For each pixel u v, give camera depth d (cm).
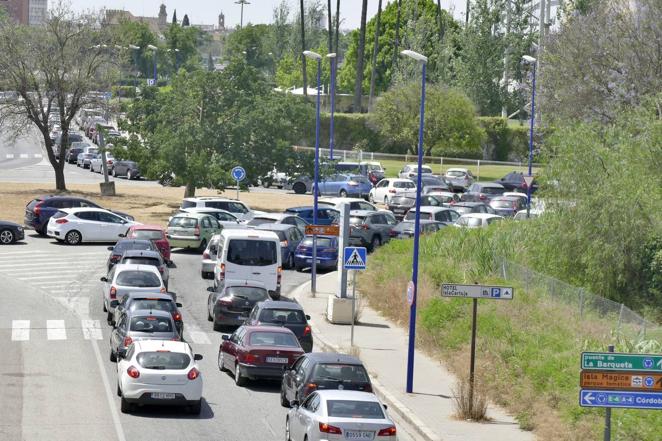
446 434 4003
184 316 6341
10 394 4384
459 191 13912
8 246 8869
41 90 12212
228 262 6569
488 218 8994
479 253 7044
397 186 12612
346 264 5550
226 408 4291
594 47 10206
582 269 6438
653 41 9806
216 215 9094
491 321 5431
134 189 13225
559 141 6800
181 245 8750
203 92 10850
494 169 15738
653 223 6369
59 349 5328
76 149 16588
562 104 10362
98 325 5950
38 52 11812
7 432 3775
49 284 7200
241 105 10925
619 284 6312
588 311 5606
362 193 13188
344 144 17638
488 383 4684
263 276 6581
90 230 9094
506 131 16800
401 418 4350
